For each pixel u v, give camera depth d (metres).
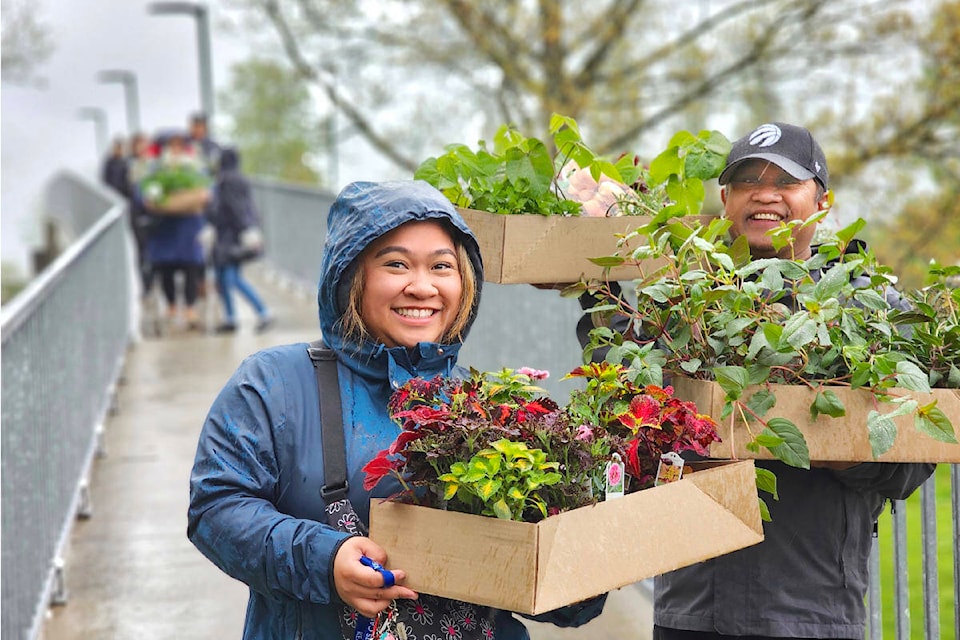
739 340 2.45
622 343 2.61
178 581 5.17
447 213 2.31
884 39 13.37
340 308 2.32
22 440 4.32
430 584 2.04
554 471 2.04
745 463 2.31
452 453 2.03
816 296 2.43
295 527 2.12
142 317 12.84
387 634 2.13
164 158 11.88
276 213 16.28
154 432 7.94
